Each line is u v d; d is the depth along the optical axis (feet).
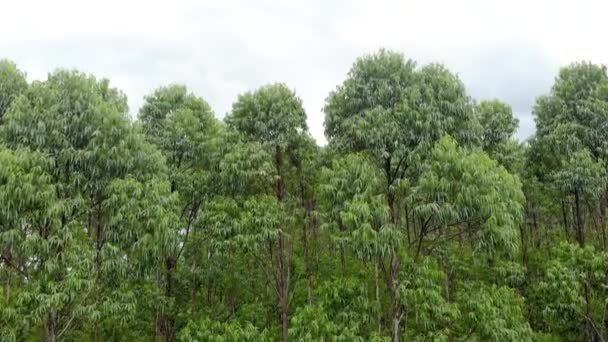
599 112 86.22
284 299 78.02
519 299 68.54
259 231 71.51
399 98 69.82
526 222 114.73
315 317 65.57
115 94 74.23
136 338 86.99
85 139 62.28
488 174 58.90
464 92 70.08
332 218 65.82
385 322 78.89
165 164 76.43
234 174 73.56
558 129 89.51
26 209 54.24
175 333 80.43
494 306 63.46
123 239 60.59
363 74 73.36
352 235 59.72
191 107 88.69
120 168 63.46
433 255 81.25
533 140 99.09
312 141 84.07
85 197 64.23
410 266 65.36
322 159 81.87
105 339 88.48
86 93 62.80
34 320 53.83
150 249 61.93
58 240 54.90
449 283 85.66
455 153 60.18
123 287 63.82
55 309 57.52
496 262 83.30
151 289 74.13
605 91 88.53
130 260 62.54
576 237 107.45
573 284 73.20
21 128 57.88
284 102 79.30
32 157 54.85
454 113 68.44
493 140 98.37
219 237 72.08
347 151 73.87
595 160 88.38
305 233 89.76
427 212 59.06
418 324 73.51
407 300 63.00
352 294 68.74
